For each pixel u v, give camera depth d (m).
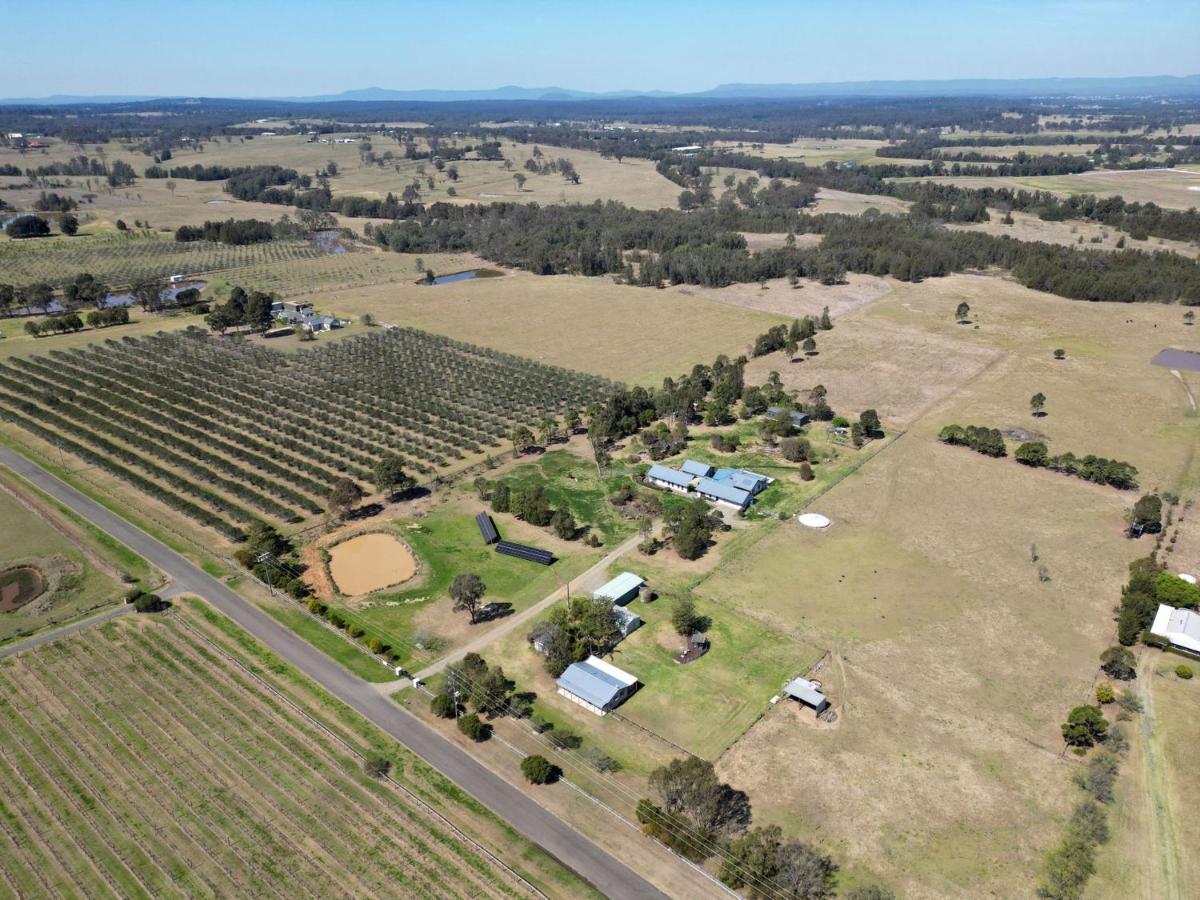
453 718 75.94
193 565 101.94
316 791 67.31
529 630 88.56
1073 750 70.94
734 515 113.12
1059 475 123.94
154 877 59.84
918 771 68.81
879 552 103.31
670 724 74.75
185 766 70.06
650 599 93.94
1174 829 62.88
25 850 62.12
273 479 125.25
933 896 57.66
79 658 84.31
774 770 69.00
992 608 91.50
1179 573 96.88
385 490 120.19
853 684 79.62
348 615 91.56
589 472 127.44
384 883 59.03
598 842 62.66
